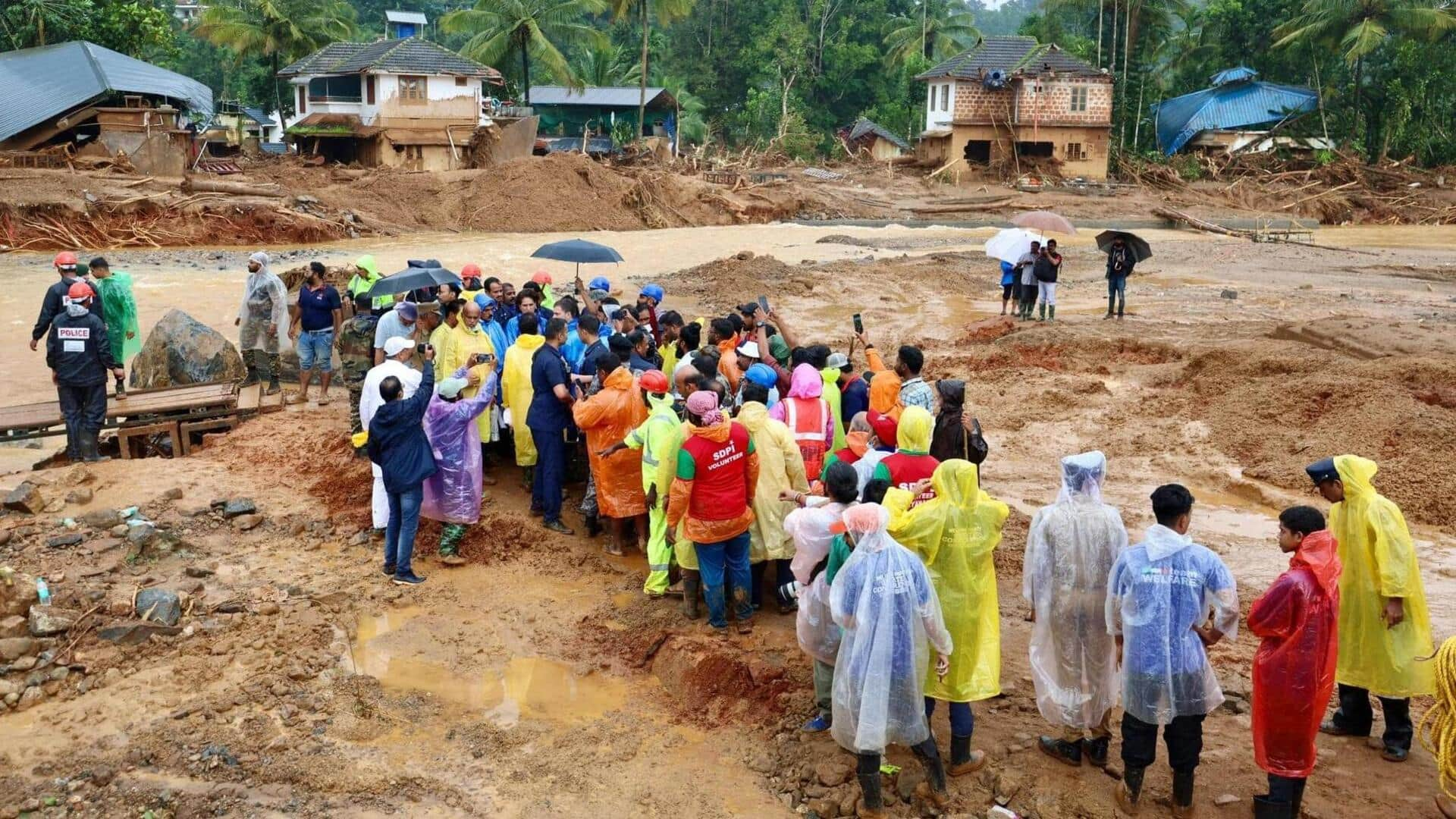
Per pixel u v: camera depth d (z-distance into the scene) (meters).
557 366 9.88
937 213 54.22
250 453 11.66
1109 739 6.73
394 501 9.03
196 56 88.38
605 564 9.66
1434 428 11.88
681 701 7.55
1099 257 35.16
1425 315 21.80
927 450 7.58
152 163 43.03
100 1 53.94
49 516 9.79
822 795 6.36
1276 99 67.06
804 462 8.83
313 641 8.02
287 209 38.97
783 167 67.56
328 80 53.97
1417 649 6.44
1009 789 6.30
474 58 58.81
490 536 10.01
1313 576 5.82
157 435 12.64
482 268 30.58
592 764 6.74
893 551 5.96
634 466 9.53
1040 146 63.16
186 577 8.83
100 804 6.15
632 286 26.98
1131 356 17.31
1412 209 57.28
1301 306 23.56
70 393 11.48
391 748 6.84
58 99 42.97
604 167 49.88
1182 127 68.75
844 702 6.01
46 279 27.08
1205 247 38.59
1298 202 57.22
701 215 50.06
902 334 20.83
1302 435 12.62
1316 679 5.79
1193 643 5.88
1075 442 13.65
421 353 10.91
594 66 75.94
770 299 25.02
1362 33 61.34
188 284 25.94
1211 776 6.46
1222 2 73.06
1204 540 10.43
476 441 9.62
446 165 52.31
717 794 6.46
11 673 7.34
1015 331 19.95
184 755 6.60
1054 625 6.30
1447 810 6.03
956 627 6.24
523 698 7.49
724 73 86.88
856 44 85.25
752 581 8.66
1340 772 6.52
